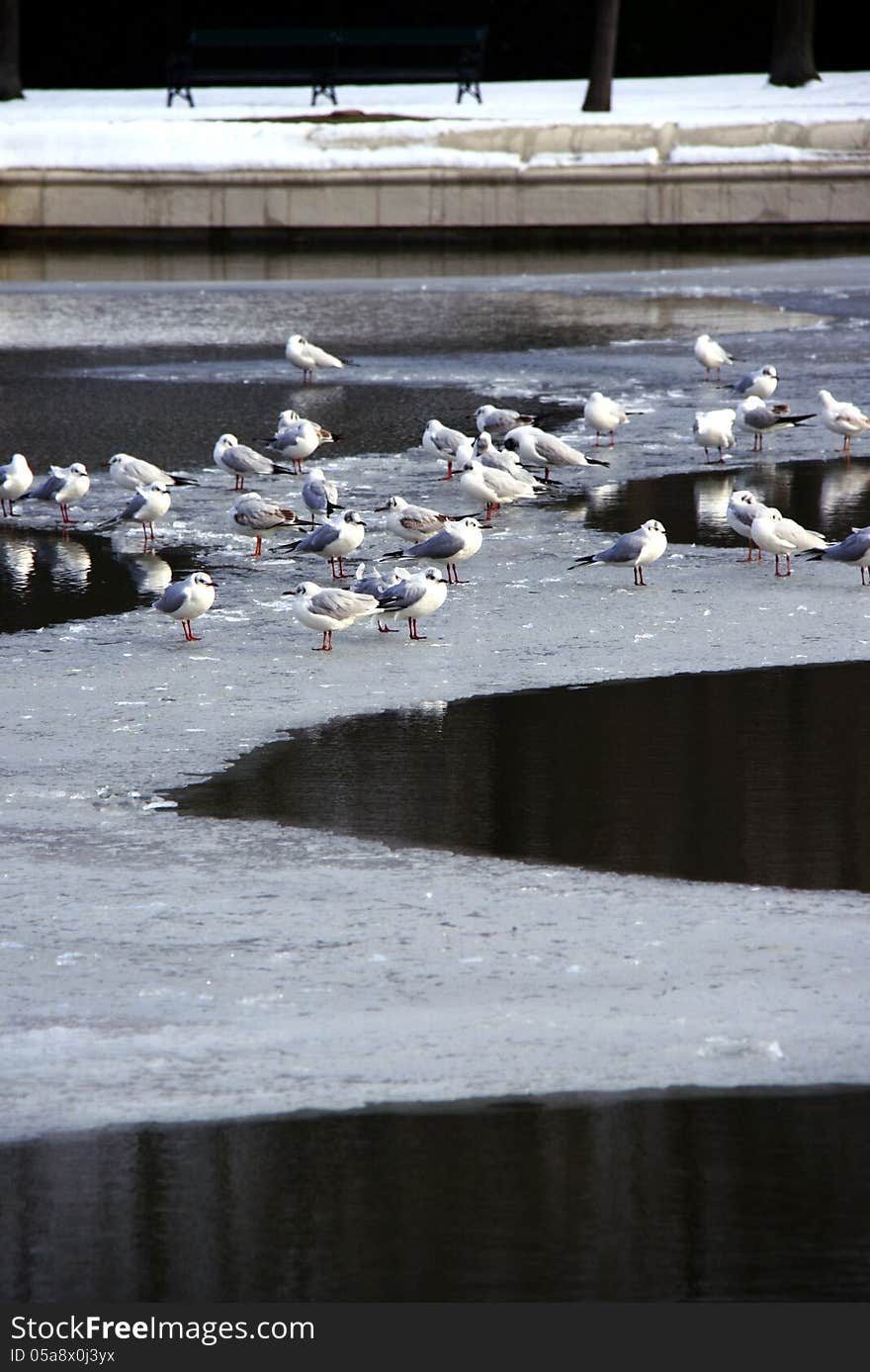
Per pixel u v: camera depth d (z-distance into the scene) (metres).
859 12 66.00
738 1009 9.99
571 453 23.48
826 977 10.40
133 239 51.69
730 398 30.17
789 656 16.95
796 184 51.31
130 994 10.32
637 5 67.31
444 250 51.41
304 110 58.16
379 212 51.56
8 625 18.31
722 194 51.47
